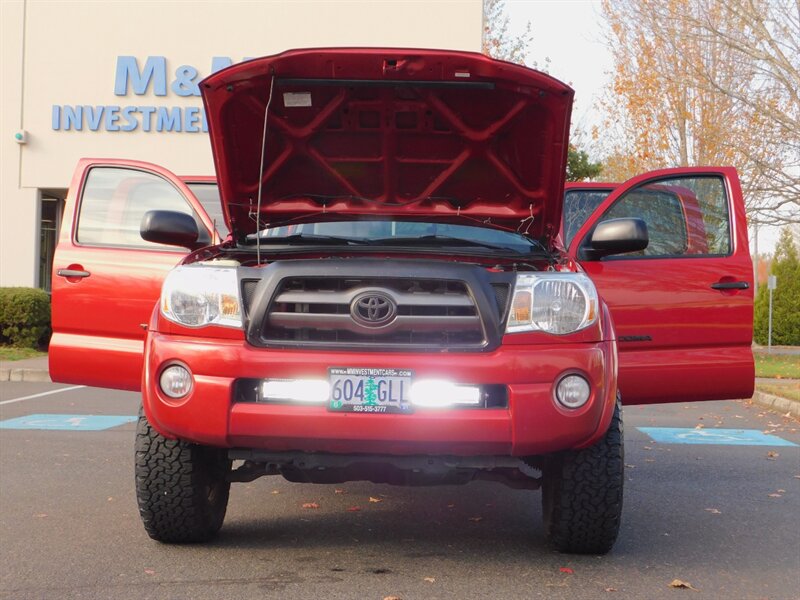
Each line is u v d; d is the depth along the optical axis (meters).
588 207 6.83
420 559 4.49
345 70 4.55
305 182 5.30
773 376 17.31
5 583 4.04
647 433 9.87
